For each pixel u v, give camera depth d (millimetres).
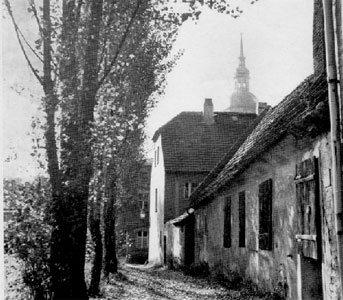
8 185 8961
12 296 9023
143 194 45500
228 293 15219
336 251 8242
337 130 7574
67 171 9461
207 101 38062
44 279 9336
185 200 35750
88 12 10586
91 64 10016
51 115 9531
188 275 24625
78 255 9500
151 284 19000
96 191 12516
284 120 11562
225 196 19422
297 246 10305
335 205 7410
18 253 9188
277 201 12578
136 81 14367
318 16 9727
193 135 37438
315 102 8828
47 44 9602
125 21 10695
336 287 8219
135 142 17344
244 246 16266
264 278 13852
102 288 15586
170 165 35781
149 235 43781
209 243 22406
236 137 37156
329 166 8547
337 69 7820
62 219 9383
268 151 13297
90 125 9789
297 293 10992
